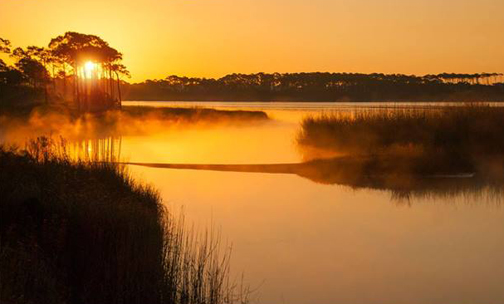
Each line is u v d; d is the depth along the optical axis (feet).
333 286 22.25
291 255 26.35
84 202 24.67
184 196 40.29
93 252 20.33
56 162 33.32
